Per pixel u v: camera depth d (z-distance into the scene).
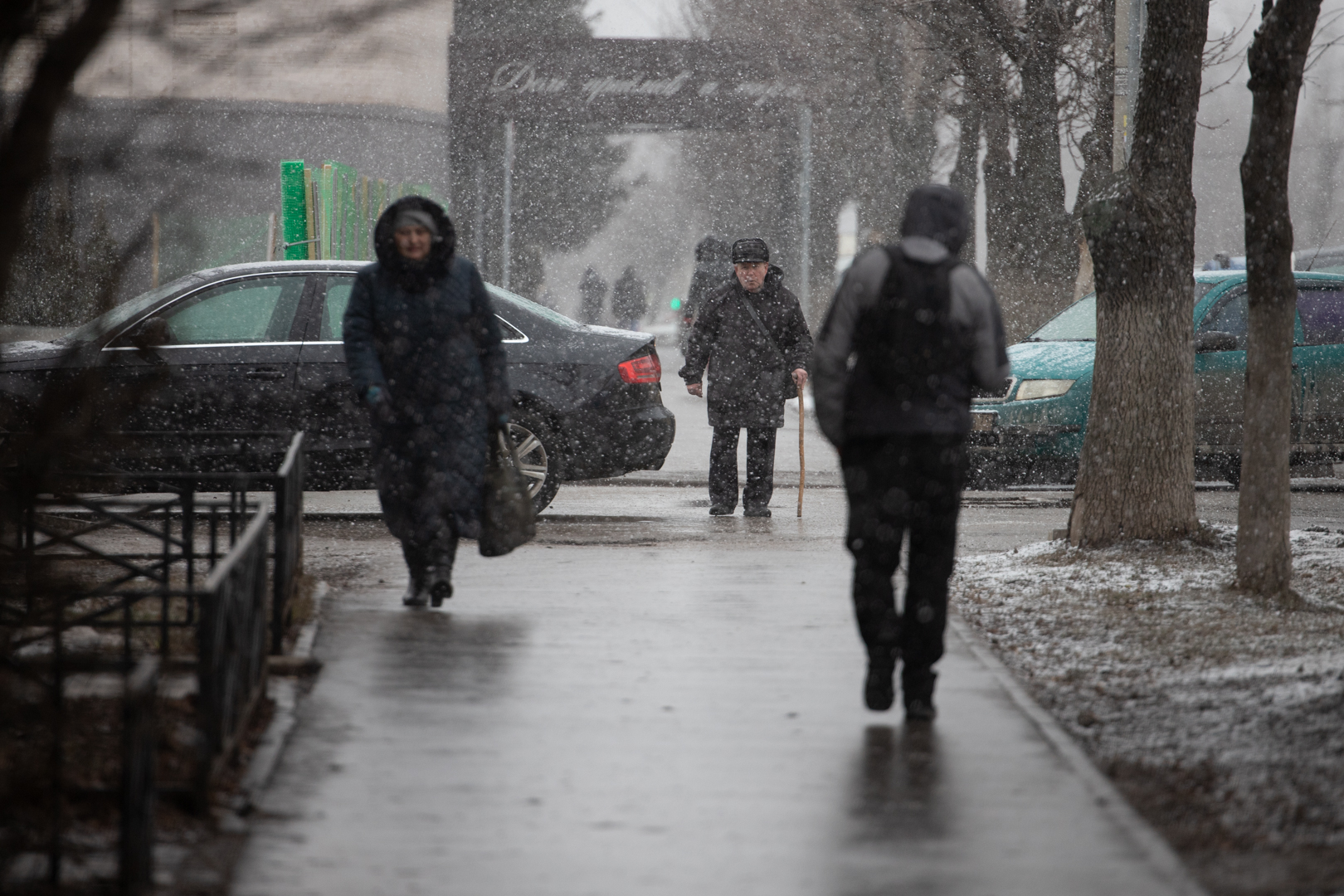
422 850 11.78
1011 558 27.33
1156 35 26.34
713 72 94.56
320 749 14.43
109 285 12.63
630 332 33.03
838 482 41.94
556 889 10.98
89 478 20.08
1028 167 68.50
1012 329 67.94
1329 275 41.84
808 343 33.44
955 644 19.72
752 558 26.92
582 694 16.70
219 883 11.02
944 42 69.50
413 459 21.08
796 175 98.75
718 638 19.78
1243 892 11.15
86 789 12.85
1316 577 25.75
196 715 15.48
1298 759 14.31
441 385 20.86
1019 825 12.45
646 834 12.20
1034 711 16.23
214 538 20.47
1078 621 21.52
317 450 30.03
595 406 31.59
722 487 33.56
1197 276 41.38
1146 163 26.77
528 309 32.34
